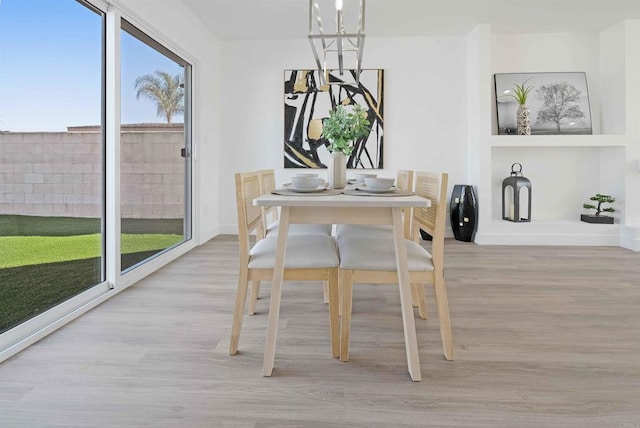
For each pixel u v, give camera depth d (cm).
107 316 223
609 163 444
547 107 453
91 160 253
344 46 453
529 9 388
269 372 160
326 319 222
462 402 142
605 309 235
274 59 472
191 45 389
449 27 435
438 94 464
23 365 167
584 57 454
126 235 296
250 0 364
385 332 204
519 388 151
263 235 255
